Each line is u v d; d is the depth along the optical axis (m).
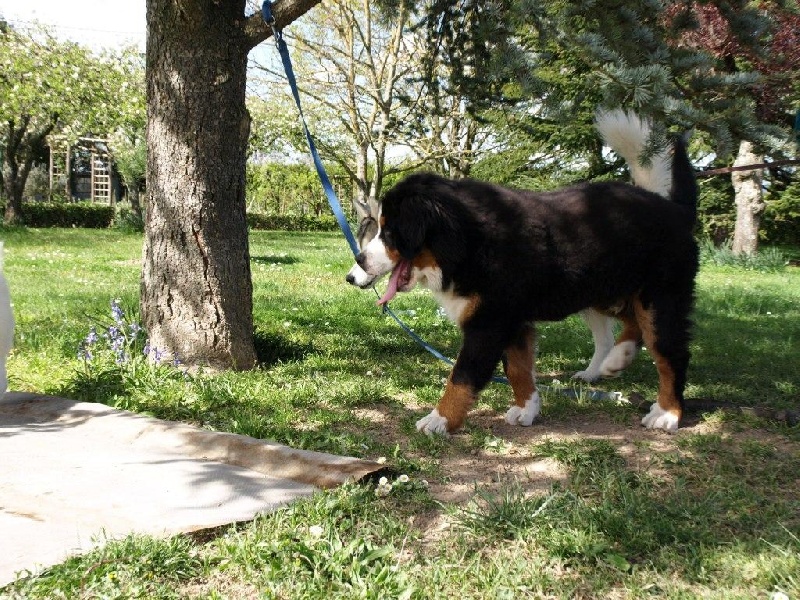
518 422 4.47
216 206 5.39
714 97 4.00
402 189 4.07
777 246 28.95
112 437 3.96
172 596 2.36
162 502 3.05
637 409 4.77
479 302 4.09
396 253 4.14
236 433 3.95
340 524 2.90
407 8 5.48
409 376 5.59
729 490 3.29
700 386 5.44
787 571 2.51
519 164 23.67
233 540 2.71
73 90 23.02
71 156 39.34
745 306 10.70
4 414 4.38
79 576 2.39
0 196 31.00
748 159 19.81
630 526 2.85
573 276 4.12
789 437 4.16
